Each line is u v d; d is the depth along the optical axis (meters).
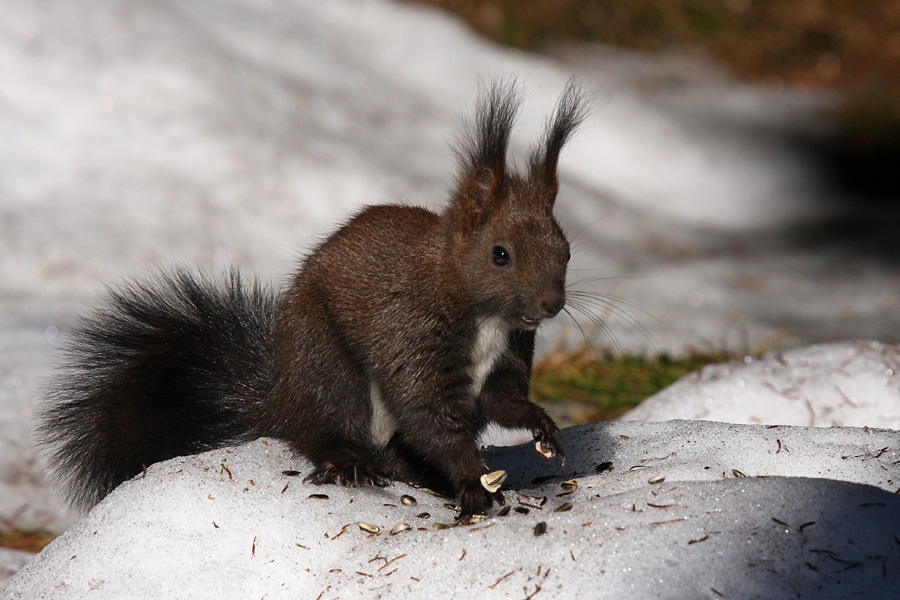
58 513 9.31
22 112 17.16
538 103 21.92
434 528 6.17
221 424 8.17
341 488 6.72
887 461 6.52
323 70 20.97
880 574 4.95
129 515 6.23
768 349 14.00
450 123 20.44
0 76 17.50
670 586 5.02
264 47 20.92
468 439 7.09
